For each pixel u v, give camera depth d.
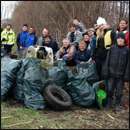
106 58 5.16
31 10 14.69
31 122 3.78
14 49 13.54
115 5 10.09
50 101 4.48
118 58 4.80
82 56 6.24
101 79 5.47
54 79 5.11
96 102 4.98
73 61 6.25
